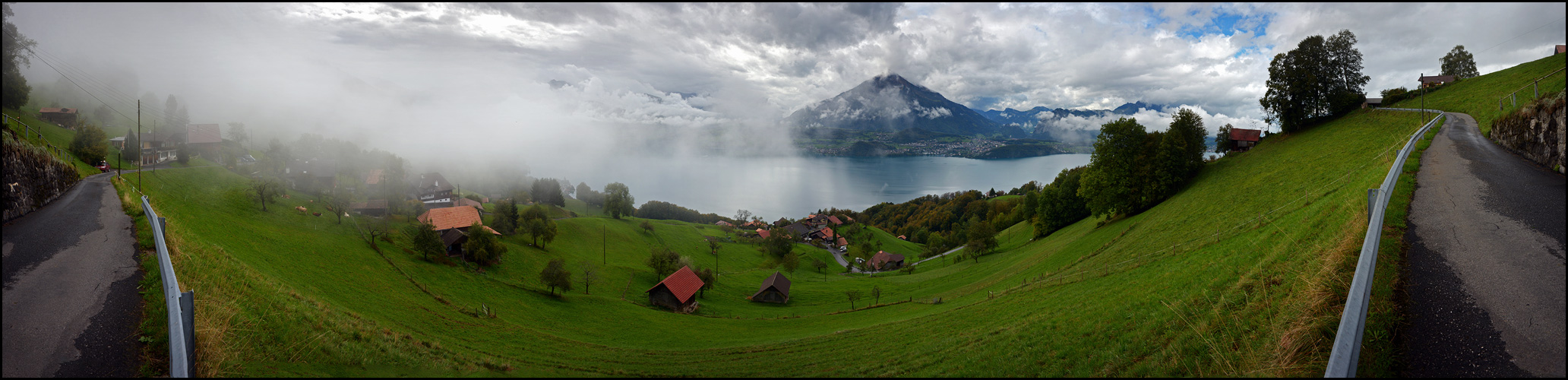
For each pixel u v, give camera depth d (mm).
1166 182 59031
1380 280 13375
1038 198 102125
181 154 85062
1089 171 67375
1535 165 24688
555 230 89000
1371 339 11117
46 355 14906
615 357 28188
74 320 17078
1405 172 24938
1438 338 10859
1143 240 42125
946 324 29281
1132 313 19688
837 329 35719
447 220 80438
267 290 28016
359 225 68500
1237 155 65188
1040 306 27906
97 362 14695
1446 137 35406
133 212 31703
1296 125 64688
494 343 33188
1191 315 16938
